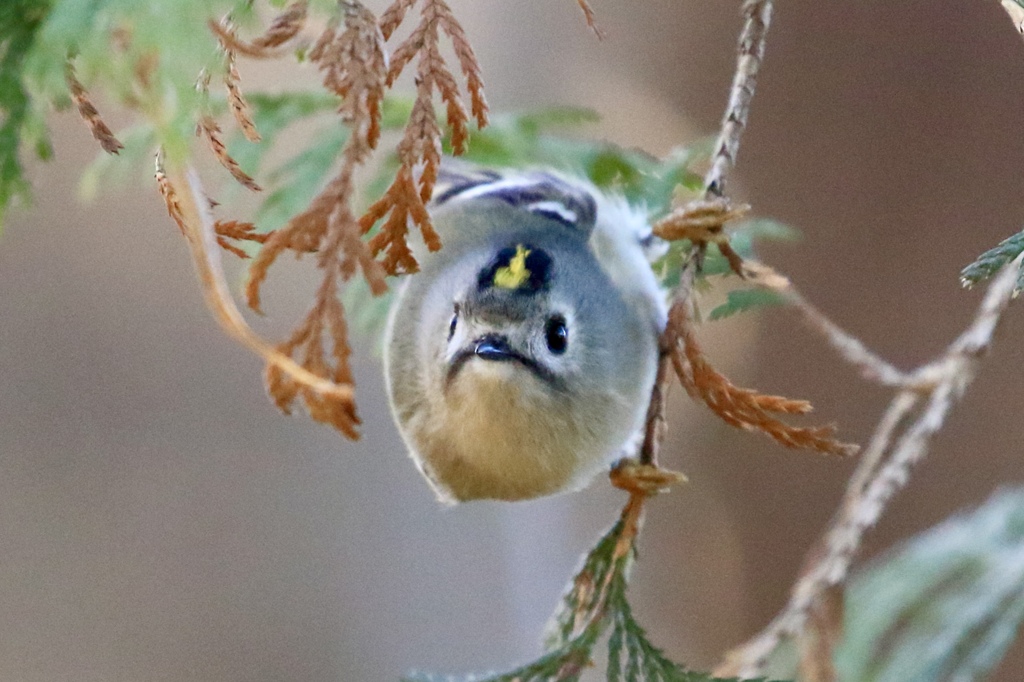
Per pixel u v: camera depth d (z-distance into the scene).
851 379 7.02
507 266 2.93
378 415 7.53
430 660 7.87
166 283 7.01
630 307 3.15
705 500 7.76
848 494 4.66
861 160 6.75
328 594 7.61
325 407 2.02
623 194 4.21
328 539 7.61
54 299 6.83
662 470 2.75
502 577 8.16
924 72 6.54
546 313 2.85
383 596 7.79
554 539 8.25
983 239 6.59
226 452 7.33
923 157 6.65
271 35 2.19
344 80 2.07
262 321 6.68
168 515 7.21
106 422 7.05
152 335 7.07
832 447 2.62
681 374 2.76
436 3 2.28
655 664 2.76
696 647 7.88
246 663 7.34
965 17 6.39
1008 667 6.31
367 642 7.71
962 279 2.48
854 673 5.10
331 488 7.58
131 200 6.75
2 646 6.81
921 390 4.39
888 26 6.52
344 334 2.03
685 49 6.96
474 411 2.82
